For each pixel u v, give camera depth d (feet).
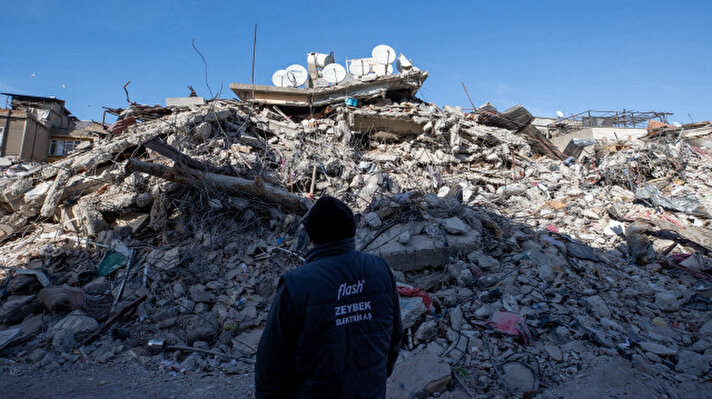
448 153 46.83
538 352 12.94
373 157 43.24
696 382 11.20
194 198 25.84
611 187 36.73
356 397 4.26
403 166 42.93
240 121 40.88
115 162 29.58
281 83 52.70
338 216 4.95
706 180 35.58
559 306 15.78
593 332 13.69
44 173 27.96
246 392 11.84
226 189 25.49
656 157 39.60
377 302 4.77
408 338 14.24
